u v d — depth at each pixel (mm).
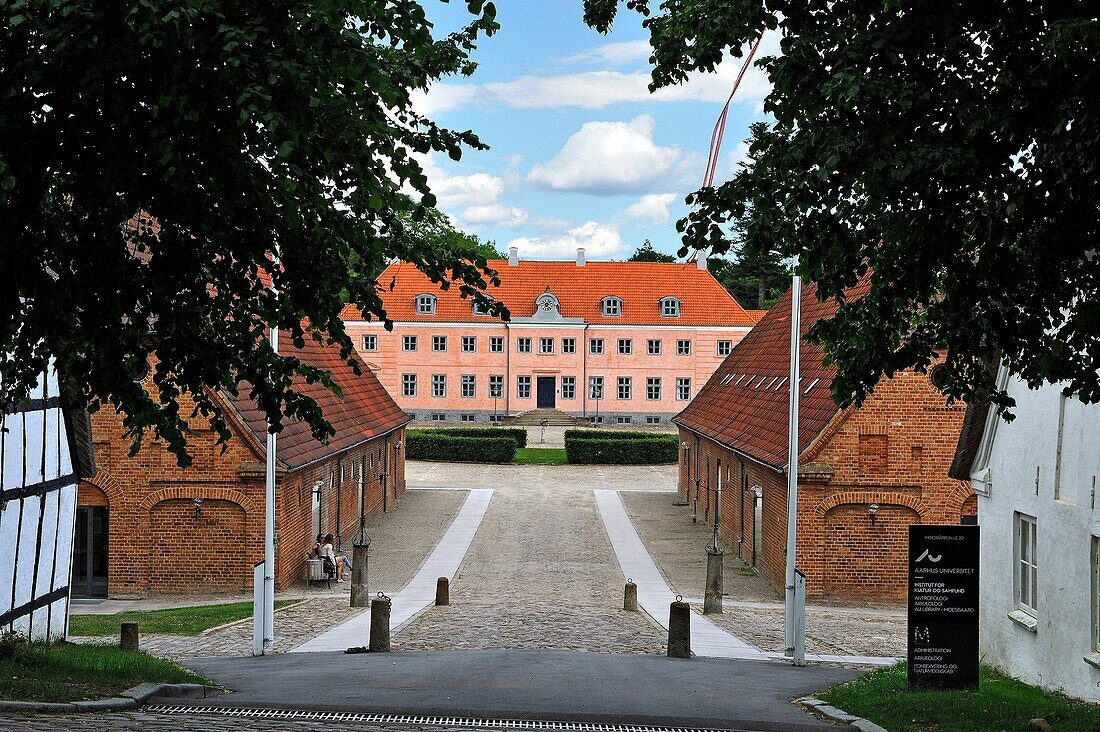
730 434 37844
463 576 31406
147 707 11656
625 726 11031
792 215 10422
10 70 8469
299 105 8562
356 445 37562
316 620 23828
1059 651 15594
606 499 50750
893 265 11258
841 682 15594
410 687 13438
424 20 9117
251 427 27688
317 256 10453
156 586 28016
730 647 20312
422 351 88688
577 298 89938
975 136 9250
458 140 9938
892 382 27547
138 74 8438
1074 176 8914
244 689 13359
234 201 9062
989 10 9297
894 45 9188
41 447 18781
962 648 13969
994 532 18297
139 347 10773
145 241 10484
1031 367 11531
